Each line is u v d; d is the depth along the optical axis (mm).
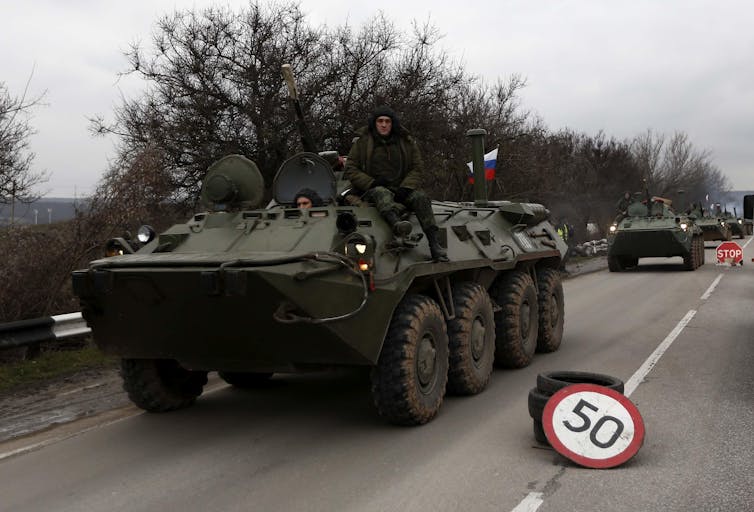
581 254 28188
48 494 4352
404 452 4879
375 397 5355
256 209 6066
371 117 6133
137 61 14461
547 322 8375
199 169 14188
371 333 4992
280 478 4469
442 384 5758
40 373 7680
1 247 8617
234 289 4484
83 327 8352
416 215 5875
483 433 5262
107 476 4629
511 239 7891
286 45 15039
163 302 4852
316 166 6227
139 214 9820
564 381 5203
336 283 4762
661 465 4453
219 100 14516
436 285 6094
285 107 14406
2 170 10375
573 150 39156
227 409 6273
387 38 15992
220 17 14781
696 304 12867
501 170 19219
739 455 4602
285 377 7598
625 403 4559
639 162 49969
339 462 4727
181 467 4758
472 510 3848
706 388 6457
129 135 14141
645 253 20547
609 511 3779
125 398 6746
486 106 19469
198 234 5680
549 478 4285
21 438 5574
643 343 8977
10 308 8508
